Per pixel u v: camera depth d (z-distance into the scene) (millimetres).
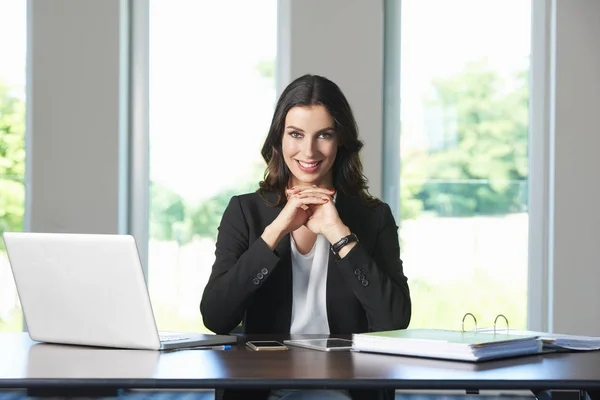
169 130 5527
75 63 5262
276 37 5539
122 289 2211
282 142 2850
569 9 5363
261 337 2516
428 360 2004
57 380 1729
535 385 1726
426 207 5543
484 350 2002
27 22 5379
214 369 1851
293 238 2811
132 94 5484
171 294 5547
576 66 5363
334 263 2764
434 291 5551
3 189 5457
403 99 5531
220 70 5543
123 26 5355
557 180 5379
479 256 5551
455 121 5547
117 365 1923
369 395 2398
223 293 2625
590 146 5375
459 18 5527
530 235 5520
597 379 1743
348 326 2744
